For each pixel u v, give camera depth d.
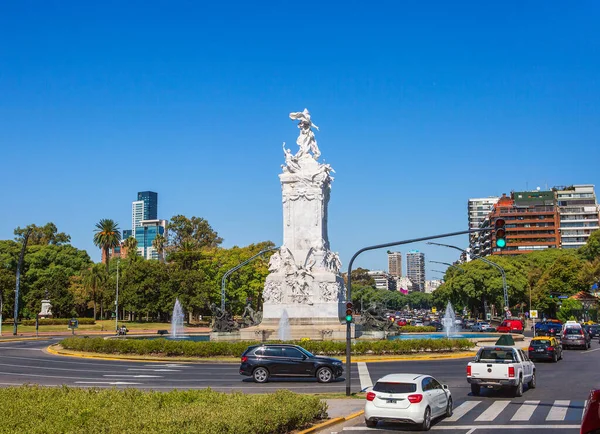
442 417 25.33
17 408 19.58
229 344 53.88
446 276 169.25
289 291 70.06
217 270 132.88
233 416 18.58
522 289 140.75
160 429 16.61
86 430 16.55
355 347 53.06
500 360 31.23
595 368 44.44
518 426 23.12
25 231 166.38
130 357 53.41
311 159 74.44
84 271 142.88
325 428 23.14
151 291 125.31
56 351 59.44
